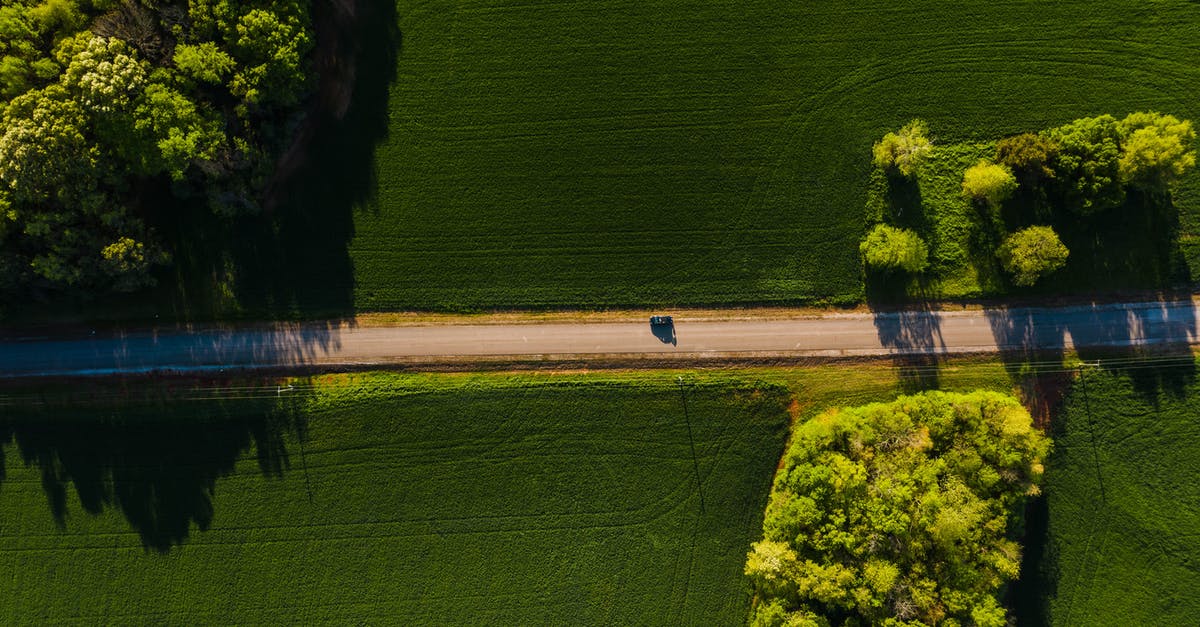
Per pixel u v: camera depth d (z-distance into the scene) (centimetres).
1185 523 5472
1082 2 5634
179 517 5712
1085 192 5306
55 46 4838
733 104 5700
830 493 5128
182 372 5669
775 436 5666
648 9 5709
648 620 5697
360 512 5712
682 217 5706
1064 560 5538
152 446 5688
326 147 5684
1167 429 5503
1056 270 5556
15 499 5662
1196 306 5528
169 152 4766
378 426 5700
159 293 5619
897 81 5684
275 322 5697
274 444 5703
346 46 5653
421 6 5712
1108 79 5606
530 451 5712
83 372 5644
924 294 5659
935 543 5075
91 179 4878
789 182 5712
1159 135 5159
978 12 5666
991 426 5169
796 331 5697
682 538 5700
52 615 5684
